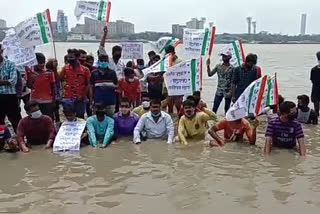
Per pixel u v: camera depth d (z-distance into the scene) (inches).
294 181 293.4
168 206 250.7
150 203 255.1
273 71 1392.7
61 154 361.4
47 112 432.8
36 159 347.3
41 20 442.3
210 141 394.3
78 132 389.4
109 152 367.2
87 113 486.6
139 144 392.5
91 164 333.4
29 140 390.6
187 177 301.7
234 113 386.6
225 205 252.1
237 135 397.1
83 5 524.1
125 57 605.3
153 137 413.7
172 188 280.2
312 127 473.7
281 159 345.1
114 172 313.6
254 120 400.8
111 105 453.1
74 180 296.4
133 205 252.2
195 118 405.4
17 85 407.8
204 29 525.7
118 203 255.1
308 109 488.7
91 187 282.5
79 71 448.5
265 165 329.7
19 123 384.2
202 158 348.5
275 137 372.2
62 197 265.1
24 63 447.5
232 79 486.0
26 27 440.5
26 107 380.8
